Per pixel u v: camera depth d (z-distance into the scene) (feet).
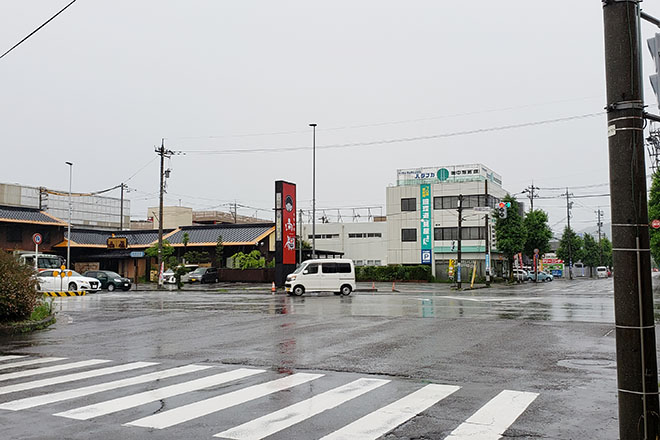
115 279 120.98
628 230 14.44
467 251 184.34
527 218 198.18
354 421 18.84
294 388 24.06
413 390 23.57
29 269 50.31
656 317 55.77
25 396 22.82
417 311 61.93
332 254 210.38
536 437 17.11
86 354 34.47
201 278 153.17
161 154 132.77
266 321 52.60
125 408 20.72
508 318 53.47
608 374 26.91
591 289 126.21
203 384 25.00
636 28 14.94
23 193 183.52
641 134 14.69
